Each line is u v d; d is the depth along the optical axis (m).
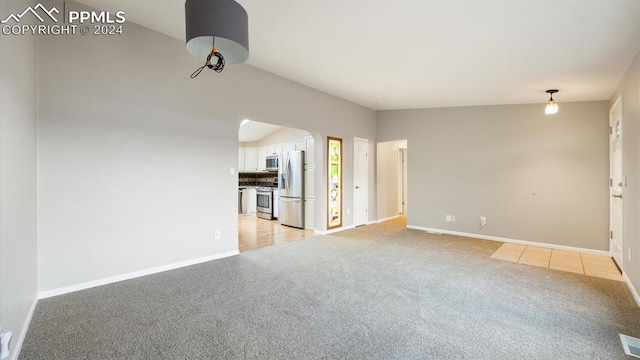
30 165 2.28
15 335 1.81
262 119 4.29
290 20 2.74
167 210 3.35
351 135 6.03
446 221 5.65
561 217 4.56
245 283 2.98
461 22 2.62
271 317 2.28
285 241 4.89
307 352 1.83
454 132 5.57
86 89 2.78
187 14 1.76
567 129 4.55
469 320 2.26
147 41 3.16
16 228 1.89
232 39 1.73
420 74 3.99
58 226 2.64
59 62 2.63
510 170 5.00
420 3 2.39
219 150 3.82
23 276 2.05
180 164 3.45
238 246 4.37
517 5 2.30
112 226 2.95
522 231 4.87
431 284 2.99
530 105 4.85
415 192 6.03
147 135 3.18
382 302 2.56
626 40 2.69
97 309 2.39
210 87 3.71
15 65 1.90
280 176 6.70
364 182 6.44
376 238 5.13
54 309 2.37
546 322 2.23
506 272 3.38
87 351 1.83
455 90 4.54
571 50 2.97
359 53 3.45
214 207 3.79
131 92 3.06
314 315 2.32
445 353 1.83
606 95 4.18
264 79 4.29
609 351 1.87
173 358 1.77
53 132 2.60
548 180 4.68
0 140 1.61
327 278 3.14
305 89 4.95
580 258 4.01
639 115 2.74
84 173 2.78
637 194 2.76
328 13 2.62
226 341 1.95
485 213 5.23
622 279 3.18
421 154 5.97
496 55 3.22
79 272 2.76
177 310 2.38
